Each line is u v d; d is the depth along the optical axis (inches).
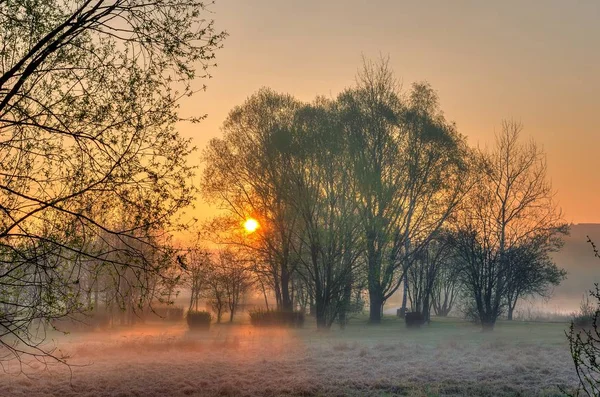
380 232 1560.0
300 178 1464.1
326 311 1499.8
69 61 404.8
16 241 379.9
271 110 1569.9
